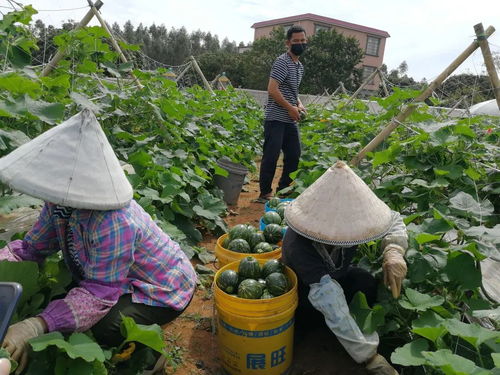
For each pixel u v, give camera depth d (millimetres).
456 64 5297
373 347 2611
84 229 2258
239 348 2816
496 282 3562
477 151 5105
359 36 63156
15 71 4562
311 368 3078
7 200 2703
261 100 28359
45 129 4281
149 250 2582
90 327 2377
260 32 69062
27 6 4957
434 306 2756
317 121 12555
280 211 4312
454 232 4363
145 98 6605
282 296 2744
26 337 2061
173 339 3314
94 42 5969
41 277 2594
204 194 5535
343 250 3018
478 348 2457
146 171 4938
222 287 3010
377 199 2926
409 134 6324
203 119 9539
